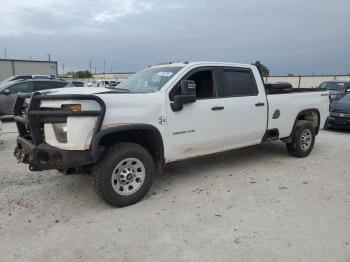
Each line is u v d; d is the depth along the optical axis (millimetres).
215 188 5031
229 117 5418
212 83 5316
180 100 4559
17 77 20406
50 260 3146
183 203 4453
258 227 3754
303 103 6820
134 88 5062
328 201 4512
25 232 3674
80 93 4043
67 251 3297
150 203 4461
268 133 6199
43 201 4531
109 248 3350
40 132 4082
